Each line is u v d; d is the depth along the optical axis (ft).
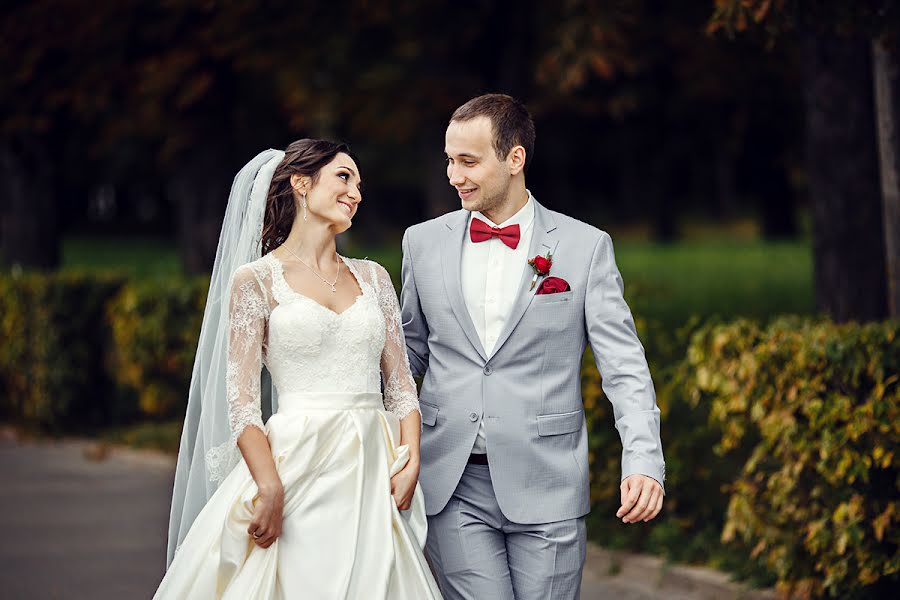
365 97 44.42
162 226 161.07
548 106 41.34
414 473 12.51
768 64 39.70
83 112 40.16
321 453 12.16
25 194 49.78
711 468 22.48
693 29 35.65
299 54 36.24
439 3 38.01
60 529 25.50
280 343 12.25
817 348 17.49
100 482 30.86
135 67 36.50
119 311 37.40
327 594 11.73
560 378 12.85
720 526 22.17
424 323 13.67
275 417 12.30
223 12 33.24
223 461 12.75
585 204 134.82
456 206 46.21
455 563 12.87
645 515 11.82
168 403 37.37
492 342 12.97
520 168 13.08
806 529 18.12
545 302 12.73
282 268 12.46
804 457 17.67
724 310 41.27
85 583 21.40
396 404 12.95
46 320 37.86
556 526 12.66
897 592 17.92
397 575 12.08
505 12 39.24
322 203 12.55
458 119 12.89
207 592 12.06
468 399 12.81
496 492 12.66
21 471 32.55
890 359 17.06
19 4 34.60
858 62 25.45
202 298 35.83
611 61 30.35
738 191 115.44
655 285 38.37
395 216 153.69
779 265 63.52
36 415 38.40
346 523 12.01
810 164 26.27
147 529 25.55
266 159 13.15
